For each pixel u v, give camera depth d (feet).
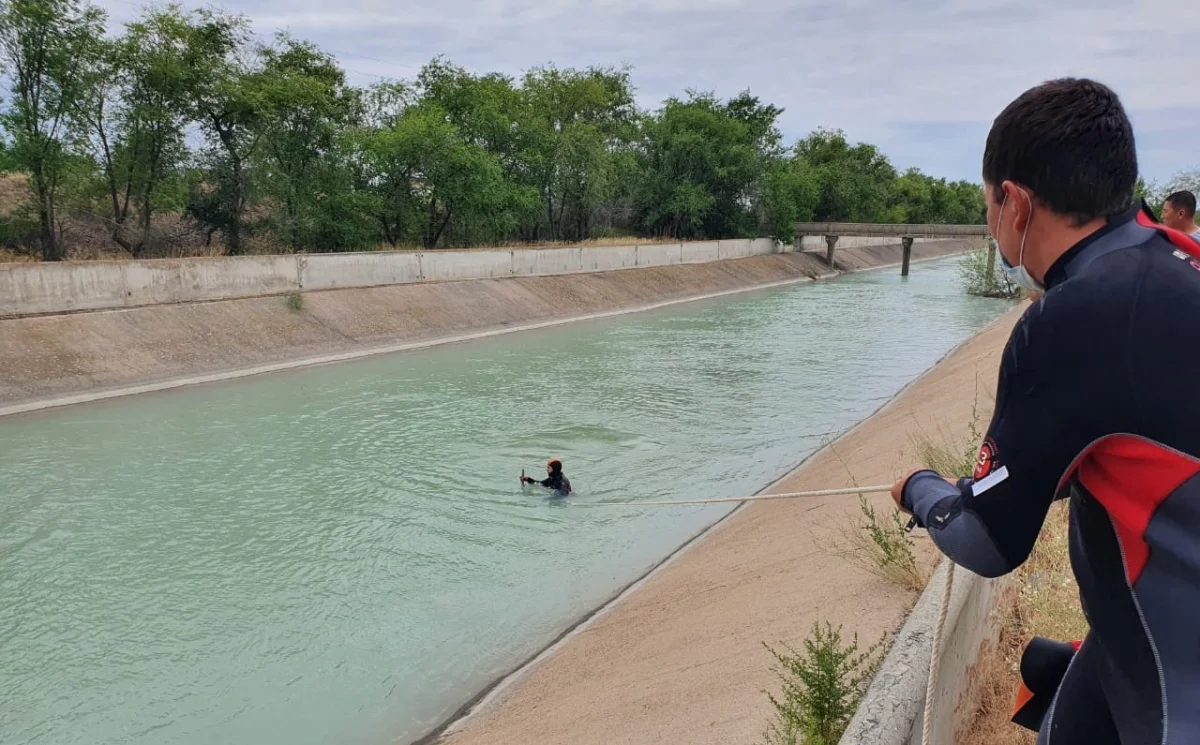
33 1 79.71
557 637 27.07
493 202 130.93
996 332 83.87
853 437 50.16
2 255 85.87
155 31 93.35
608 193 171.63
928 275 216.33
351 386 69.00
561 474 41.52
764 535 31.60
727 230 197.98
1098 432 4.87
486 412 59.21
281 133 109.81
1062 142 5.13
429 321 96.58
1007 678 13.08
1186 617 4.75
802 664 14.03
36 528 37.37
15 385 60.59
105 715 23.21
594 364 80.07
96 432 53.83
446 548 34.83
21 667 25.80
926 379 69.05
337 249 117.91
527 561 33.42
